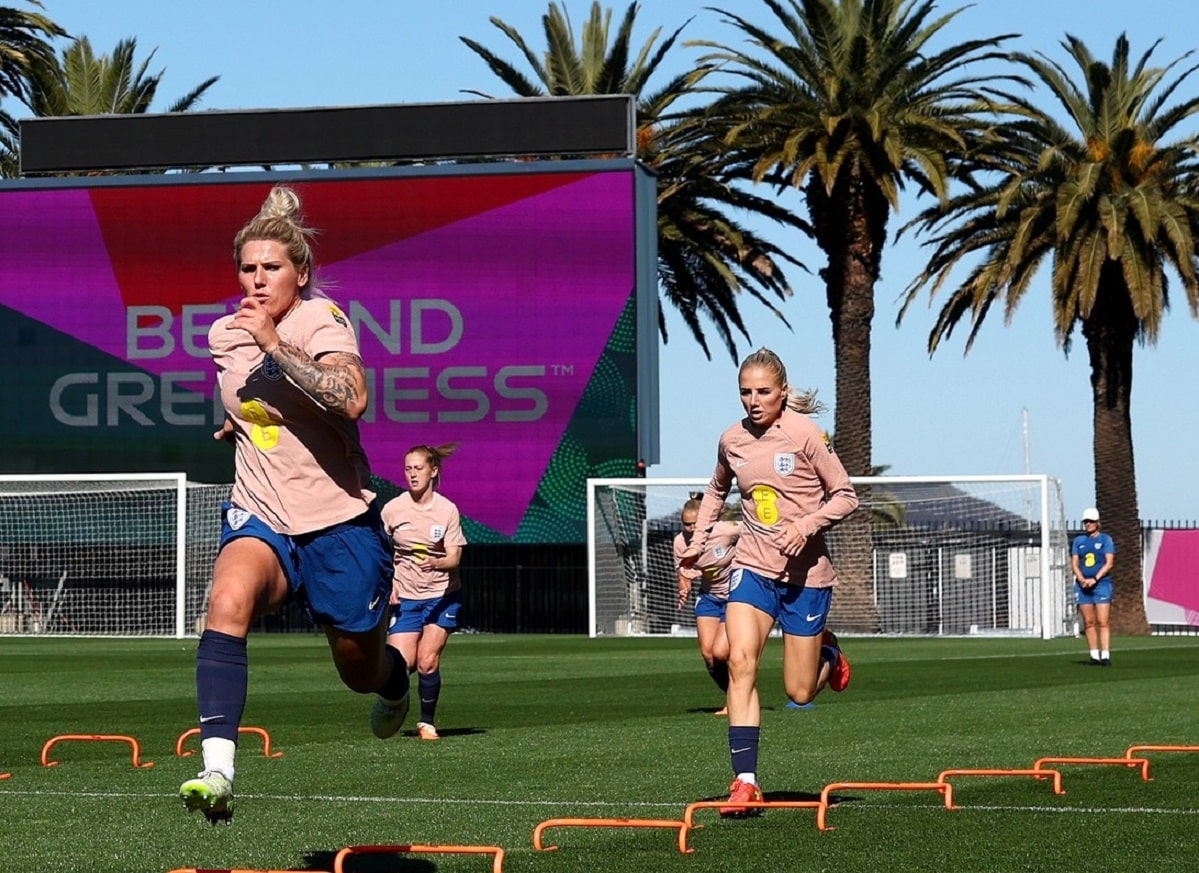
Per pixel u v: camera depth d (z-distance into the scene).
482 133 72.69
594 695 33.69
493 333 71.12
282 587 11.32
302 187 72.12
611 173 70.75
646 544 74.19
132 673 41.44
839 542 76.81
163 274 72.75
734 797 15.17
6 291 73.62
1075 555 46.97
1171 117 72.19
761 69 73.44
